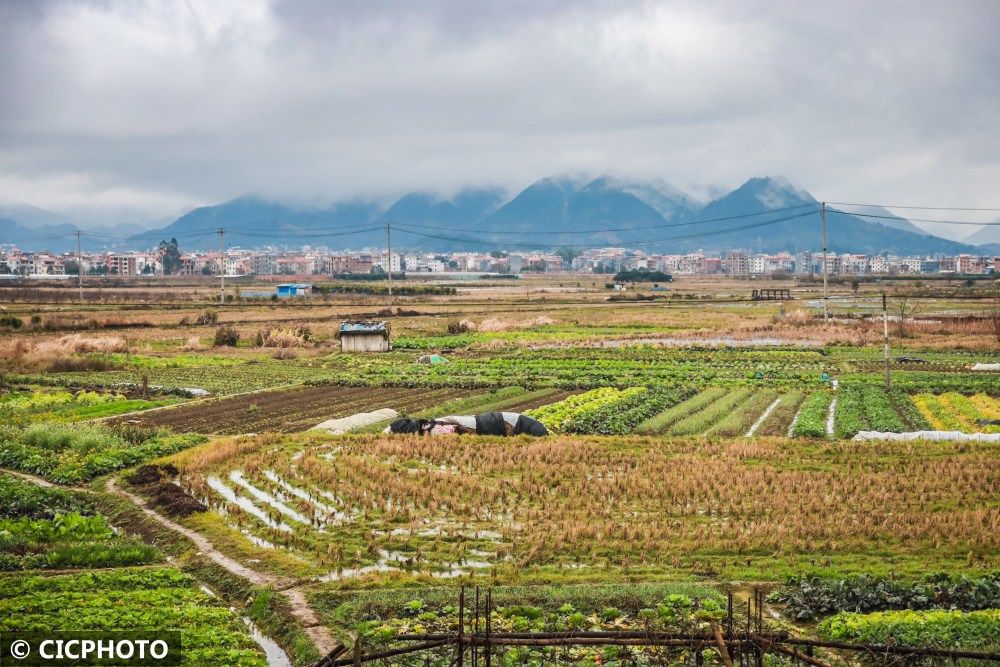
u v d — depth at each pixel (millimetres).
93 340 98000
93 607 26656
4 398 67000
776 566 30797
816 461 45312
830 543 32438
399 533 34312
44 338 106312
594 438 50844
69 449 48438
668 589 28297
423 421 54344
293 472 43156
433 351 100062
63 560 31344
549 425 56125
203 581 30406
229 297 192375
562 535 33125
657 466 43406
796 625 26391
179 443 50531
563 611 26703
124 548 32531
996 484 40188
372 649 24531
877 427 54656
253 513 37625
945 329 107875
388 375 80500
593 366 85000
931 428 55219
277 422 58969
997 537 32844
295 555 32469
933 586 28188
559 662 23922
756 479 40906
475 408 64438
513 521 35688
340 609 27172
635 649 24562
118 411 62969
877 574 29766
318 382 76188
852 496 38188
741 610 27125
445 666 23391
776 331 111062
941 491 39000
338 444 50312
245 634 25812
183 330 118250
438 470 44031
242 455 47781
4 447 48531
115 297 190250
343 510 37500
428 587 28938
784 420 58281
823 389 71625
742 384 74062
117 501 39438
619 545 32594
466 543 33188
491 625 25922
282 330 107062
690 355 92688
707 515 36281
